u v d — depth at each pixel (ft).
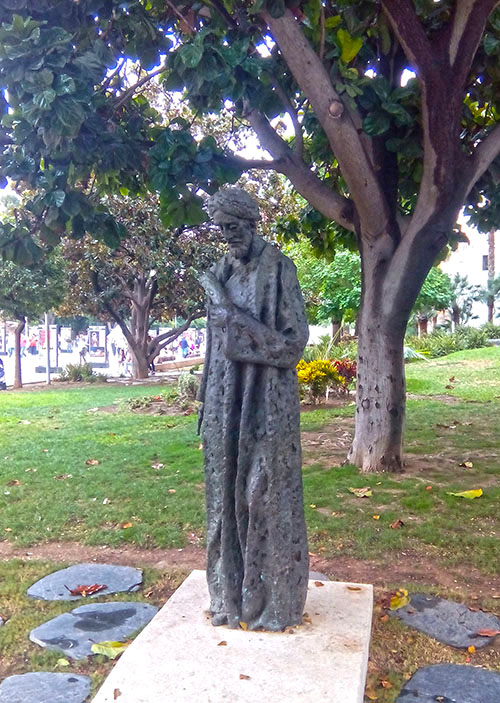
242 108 22.35
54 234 20.90
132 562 16.11
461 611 12.85
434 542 16.56
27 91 16.29
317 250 29.99
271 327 10.02
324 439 29.55
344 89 18.38
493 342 80.59
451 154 19.51
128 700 8.41
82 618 12.59
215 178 20.79
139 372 74.84
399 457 23.52
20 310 61.36
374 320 23.07
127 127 20.94
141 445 29.43
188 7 20.03
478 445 27.45
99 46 18.29
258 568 10.14
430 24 20.30
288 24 18.06
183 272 65.62
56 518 19.20
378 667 10.89
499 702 9.80
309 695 8.42
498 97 22.41
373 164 21.99
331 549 16.38
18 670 10.93
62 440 31.42
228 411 10.21
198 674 8.91
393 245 22.25
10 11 19.44
